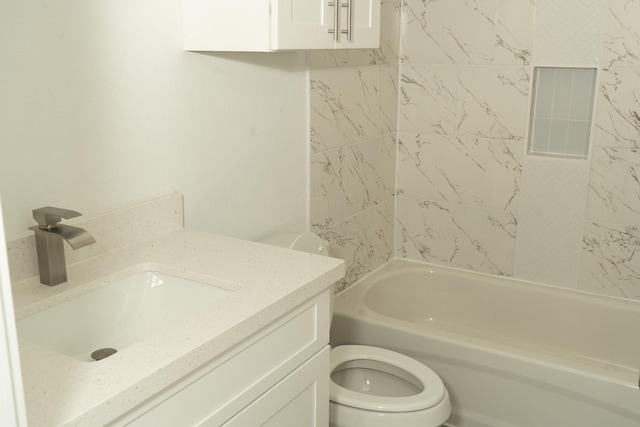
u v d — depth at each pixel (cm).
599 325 279
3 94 142
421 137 310
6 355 81
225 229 212
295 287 146
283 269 157
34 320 138
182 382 119
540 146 288
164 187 187
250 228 223
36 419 96
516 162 290
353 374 229
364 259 300
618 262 278
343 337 269
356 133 278
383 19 287
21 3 143
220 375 129
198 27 182
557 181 283
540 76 282
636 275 276
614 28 260
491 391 243
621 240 275
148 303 161
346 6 196
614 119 267
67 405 100
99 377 108
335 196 270
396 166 320
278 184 235
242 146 214
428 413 194
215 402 129
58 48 152
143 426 113
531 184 288
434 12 295
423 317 315
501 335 301
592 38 264
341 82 262
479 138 296
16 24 142
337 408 198
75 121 158
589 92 273
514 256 299
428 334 250
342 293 285
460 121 299
